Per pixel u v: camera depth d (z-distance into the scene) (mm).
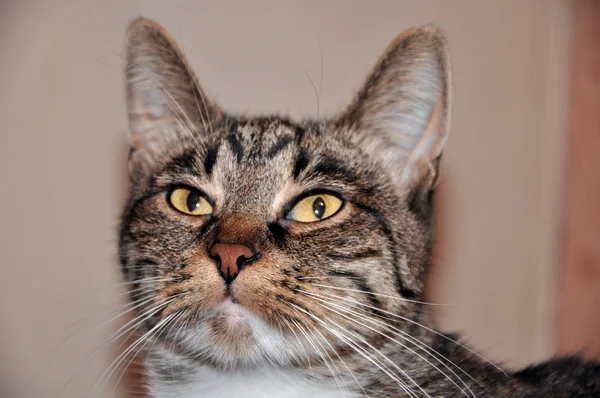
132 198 456
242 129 451
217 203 429
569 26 587
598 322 585
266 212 424
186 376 435
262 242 409
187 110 466
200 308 406
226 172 436
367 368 425
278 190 428
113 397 520
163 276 416
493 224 589
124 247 446
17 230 534
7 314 534
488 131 584
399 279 427
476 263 586
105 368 524
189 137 459
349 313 413
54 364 538
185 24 539
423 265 443
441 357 436
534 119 591
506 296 593
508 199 591
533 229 597
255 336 408
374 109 452
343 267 414
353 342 416
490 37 579
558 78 589
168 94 466
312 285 408
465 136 580
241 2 545
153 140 467
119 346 515
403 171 448
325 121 463
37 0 528
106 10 532
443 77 440
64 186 536
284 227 419
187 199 436
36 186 534
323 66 550
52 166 535
